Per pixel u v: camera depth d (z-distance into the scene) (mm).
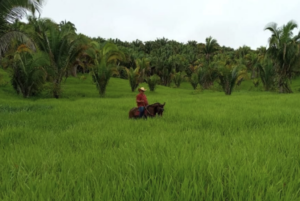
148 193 2072
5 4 10805
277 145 4102
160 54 91688
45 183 2346
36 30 23375
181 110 10648
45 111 10695
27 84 23344
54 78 25359
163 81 72562
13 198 2104
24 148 4168
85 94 29562
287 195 2039
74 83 40344
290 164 3066
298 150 3744
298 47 30906
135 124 7020
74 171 2922
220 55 82875
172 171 2703
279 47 32156
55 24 24438
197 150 3633
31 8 11398
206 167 2795
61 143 4824
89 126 6801
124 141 4938
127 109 12141
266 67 35906
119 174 2557
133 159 3250
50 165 3189
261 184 2277
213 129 6238
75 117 8805
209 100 17141
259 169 2713
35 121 7961
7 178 2605
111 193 2186
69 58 25125
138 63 56406
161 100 17922
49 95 25734
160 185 2213
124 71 66938
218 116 8094
